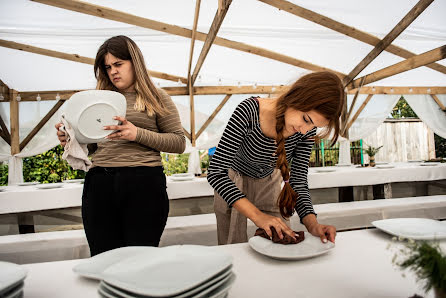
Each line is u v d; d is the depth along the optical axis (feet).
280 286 1.91
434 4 12.56
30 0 11.53
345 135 21.36
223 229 5.22
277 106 3.79
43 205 9.02
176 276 1.71
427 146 28.68
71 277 2.16
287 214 3.89
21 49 14.84
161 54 16.33
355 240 2.88
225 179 3.81
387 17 13.44
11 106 18.56
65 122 3.74
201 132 20.57
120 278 1.72
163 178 4.64
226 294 1.73
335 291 1.82
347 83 19.15
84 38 14.35
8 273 1.90
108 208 4.22
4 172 22.18
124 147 4.39
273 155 4.50
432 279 1.25
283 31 14.57
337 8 12.80
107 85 4.90
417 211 8.58
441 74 19.71
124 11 12.77
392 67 16.08
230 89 20.45
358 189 15.25
